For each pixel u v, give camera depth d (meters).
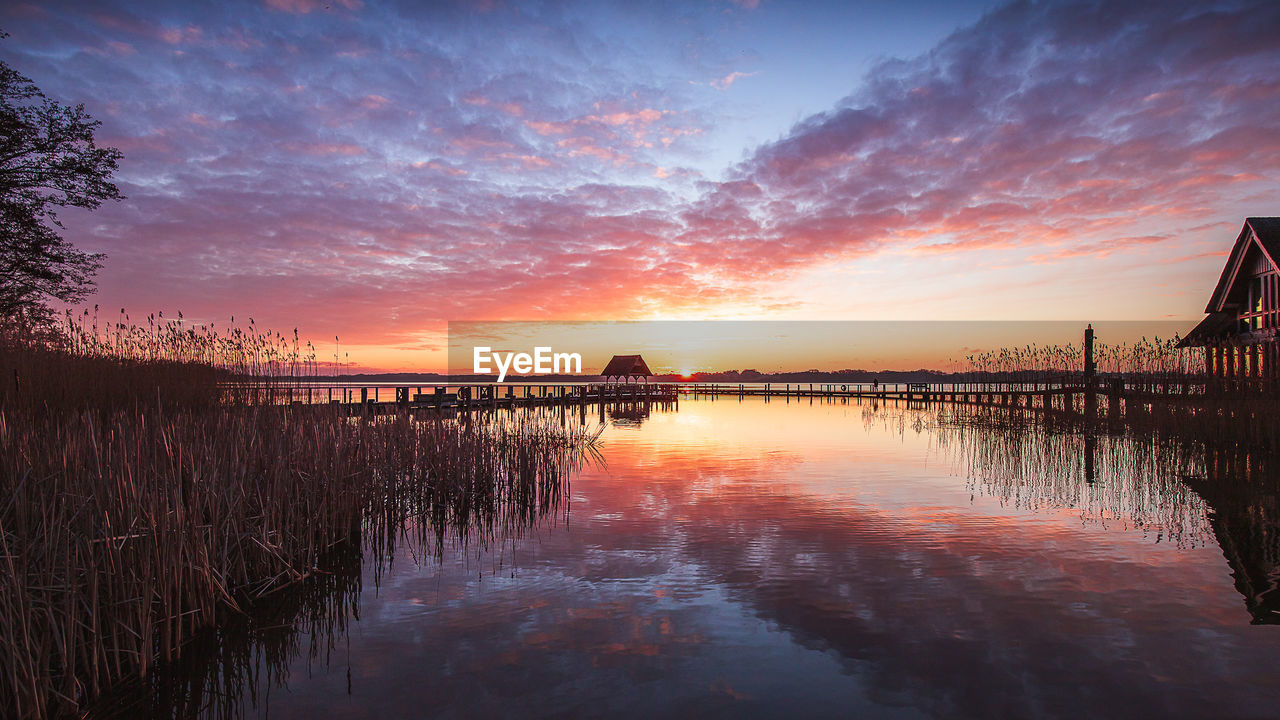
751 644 4.18
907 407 32.56
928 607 4.77
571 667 3.90
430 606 4.91
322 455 6.68
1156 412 13.20
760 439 16.81
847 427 20.55
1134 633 4.28
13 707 3.23
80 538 3.92
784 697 3.52
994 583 5.26
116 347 10.12
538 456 9.98
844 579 5.41
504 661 3.99
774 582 5.35
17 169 13.67
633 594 5.12
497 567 5.83
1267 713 3.30
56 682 3.58
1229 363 13.91
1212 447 11.33
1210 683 3.61
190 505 4.68
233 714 3.42
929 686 3.62
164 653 4.08
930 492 9.17
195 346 10.72
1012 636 4.25
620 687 3.65
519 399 30.06
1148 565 5.68
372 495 7.41
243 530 5.30
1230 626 4.38
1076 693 3.52
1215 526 6.96
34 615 3.60
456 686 3.69
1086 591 5.05
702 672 3.82
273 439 6.35
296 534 5.84
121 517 4.14
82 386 8.87
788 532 6.96
